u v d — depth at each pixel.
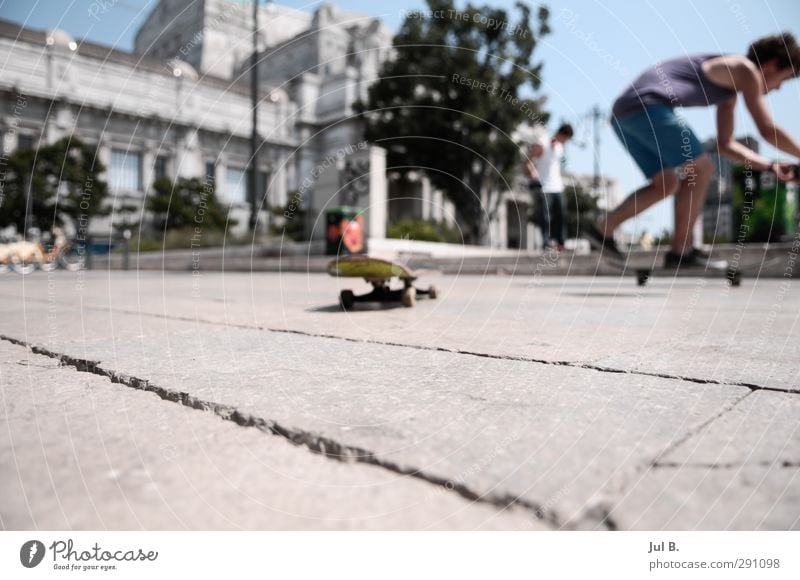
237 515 0.71
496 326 2.73
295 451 0.94
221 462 0.89
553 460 0.89
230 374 1.57
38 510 0.71
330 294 5.28
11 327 2.67
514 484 0.79
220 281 8.22
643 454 0.91
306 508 0.73
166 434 1.03
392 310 3.57
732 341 2.21
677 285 6.71
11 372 1.61
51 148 30.17
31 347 2.06
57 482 0.80
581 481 0.81
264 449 0.95
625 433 1.03
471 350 1.99
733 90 3.59
